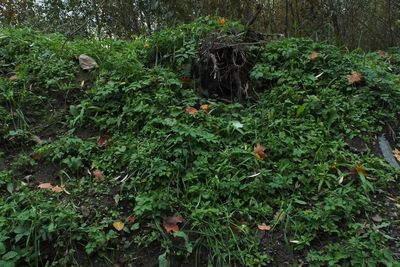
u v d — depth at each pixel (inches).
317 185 141.9
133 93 172.1
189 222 130.1
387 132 167.5
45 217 124.2
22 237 122.1
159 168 139.4
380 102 175.5
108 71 188.2
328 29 275.7
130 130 161.6
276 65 187.9
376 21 301.4
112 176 146.6
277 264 122.7
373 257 119.0
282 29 286.4
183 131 148.1
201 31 195.0
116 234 127.3
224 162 143.9
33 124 170.2
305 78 179.3
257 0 285.6
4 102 173.9
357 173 143.6
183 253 123.5
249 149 150.6
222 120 161.3
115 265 122.0
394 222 133.7
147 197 133.3
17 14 367.9
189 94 172.9
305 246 125.8
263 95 177.0
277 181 139.5
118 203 136.8
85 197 139.9
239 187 138.2
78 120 168.6
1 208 128.6
